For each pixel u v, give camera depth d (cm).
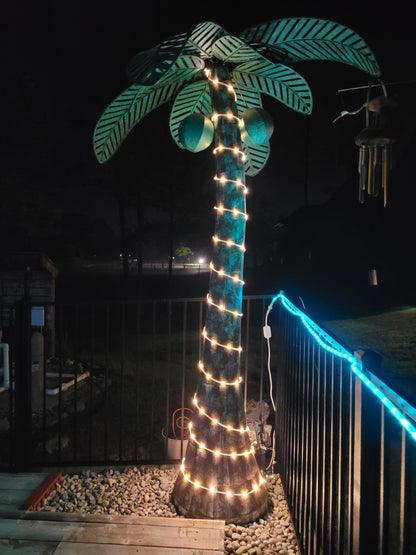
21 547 254
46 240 4875
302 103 346
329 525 210
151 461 394
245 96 359
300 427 283
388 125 279
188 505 301
